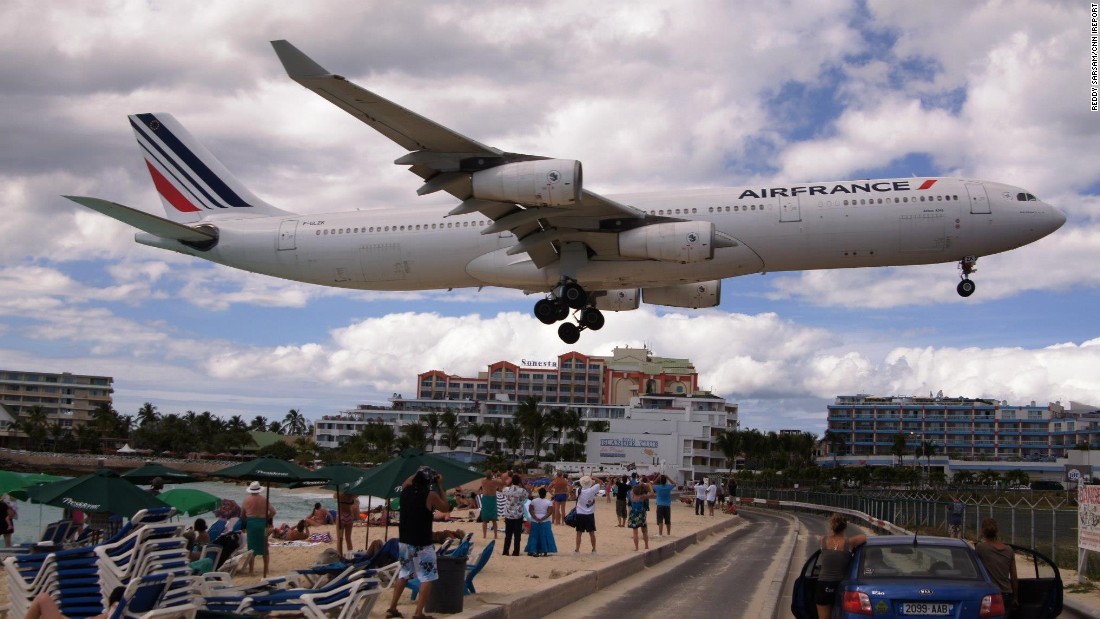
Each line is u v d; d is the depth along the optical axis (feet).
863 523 155.22
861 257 94.38
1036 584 38.63
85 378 528.63
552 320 103.91
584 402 558.56
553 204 83.71
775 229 93.35
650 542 83.51
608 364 529.45
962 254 94.32
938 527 115.55
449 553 47.65
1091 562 78.33
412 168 86.89
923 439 520.83
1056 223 93.76
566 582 48.60
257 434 506.07
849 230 92.73
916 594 31.48
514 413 442.09
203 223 111.34
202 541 62.23
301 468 65.82
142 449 469.16
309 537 90.48
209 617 32.48
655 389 499.92
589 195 88.63
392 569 49.44
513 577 56.13
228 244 107.86
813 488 378.12
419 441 420.36
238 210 114.32
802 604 39.29
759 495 261.44
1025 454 570.46
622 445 321.93
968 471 471.62
